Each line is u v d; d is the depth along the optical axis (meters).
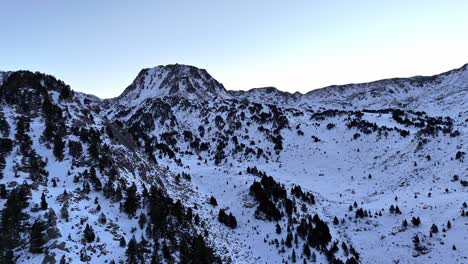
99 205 61.50
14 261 47.59
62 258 46.66
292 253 69.75
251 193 96.88
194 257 58.59
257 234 80.25
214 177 116.06
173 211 68.19
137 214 64.00
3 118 76.25
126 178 73.75
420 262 66.00
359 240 78.56
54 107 82.88
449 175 105.81
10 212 51.28
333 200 112.81
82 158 72.19
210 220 82.19
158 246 56.94
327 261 69.44
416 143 138.62
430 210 83.19
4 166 63.09
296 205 94.19
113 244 54.44
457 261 63.16
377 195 112.06
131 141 108.44
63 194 59.97
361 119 195.62
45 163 68.31
